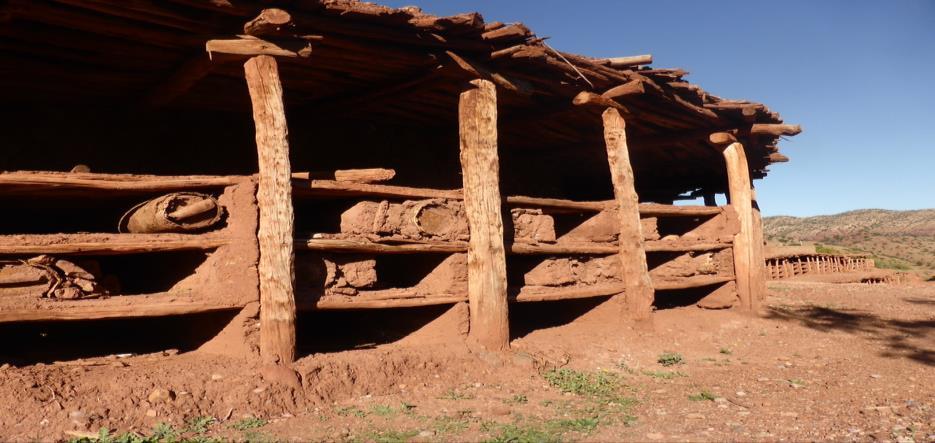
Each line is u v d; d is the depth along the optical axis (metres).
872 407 6.04
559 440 4.87
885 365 8.39
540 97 10.10
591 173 15.30
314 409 5.60
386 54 7.35
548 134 11.97
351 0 6.66
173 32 6.34
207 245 6.09
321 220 7.75
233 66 7.22
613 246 9.88
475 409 5.80
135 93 7.98
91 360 5.69
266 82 6.33
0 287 5.25
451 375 6.88
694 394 6.61
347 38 6.99
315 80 8.35
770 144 13.48
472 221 7.85
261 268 6.10
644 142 12.82
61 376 5.09
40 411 4.63
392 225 7.26
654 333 9.72
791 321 11.65
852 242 88.88
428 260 8.02
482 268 7.76
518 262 9.20
